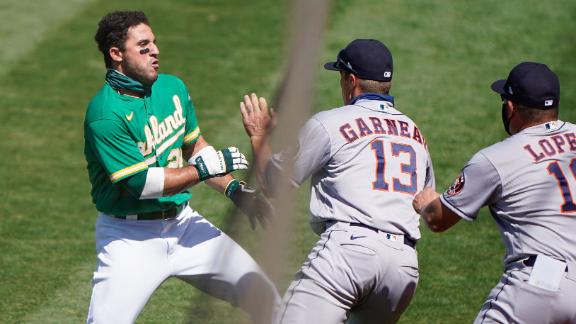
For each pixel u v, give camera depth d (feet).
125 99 53.78
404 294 53.11
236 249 55.06
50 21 145.89
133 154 53.01
